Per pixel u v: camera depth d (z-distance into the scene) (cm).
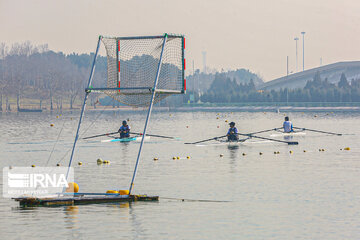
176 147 11850
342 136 14912
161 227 4784
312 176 7481
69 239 4422
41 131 18238
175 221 4988
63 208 5531
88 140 13862
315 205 5597
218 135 15850
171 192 6366
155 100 6681
